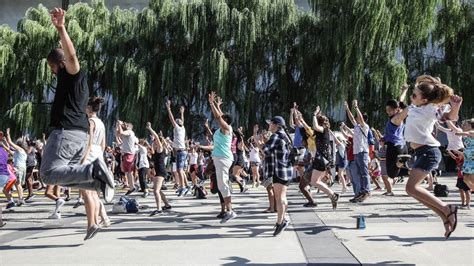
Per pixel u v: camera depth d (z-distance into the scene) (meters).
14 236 6.80
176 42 27.97
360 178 10.47
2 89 29.25
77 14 30.06
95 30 29.33
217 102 8.13
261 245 5.65
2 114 29.30
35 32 28.67
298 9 29.33
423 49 29.20
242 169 15.38
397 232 6.34
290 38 28.86
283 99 29.05
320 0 26.92
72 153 4.84
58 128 4.86
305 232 6.49
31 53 28.97
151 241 6.09
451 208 4.89
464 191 9.34
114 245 5.84
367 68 26.62
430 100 5.14
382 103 26.39
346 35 25.50
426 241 5.68
